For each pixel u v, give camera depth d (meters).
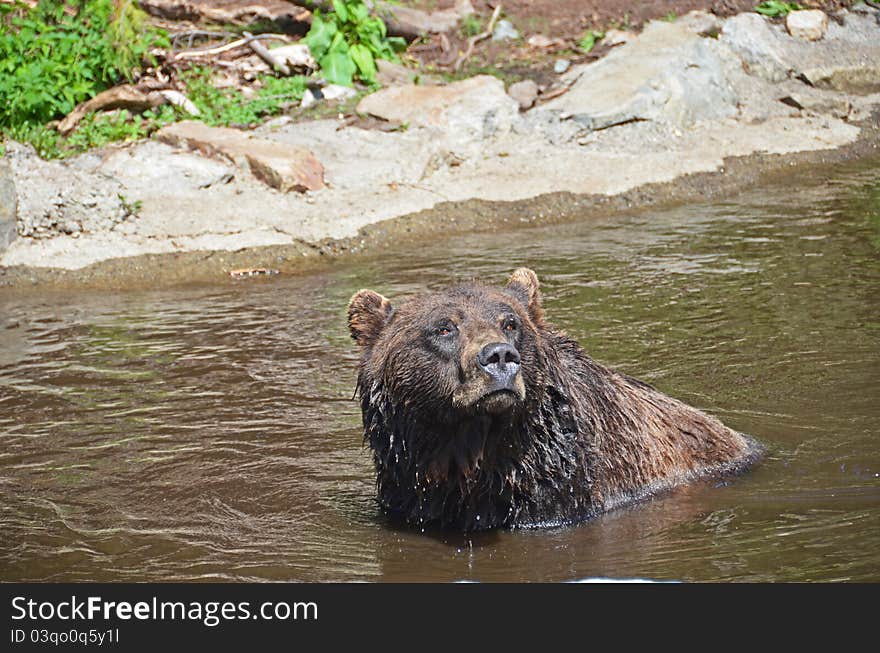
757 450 9.23
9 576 7.50
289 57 20.77
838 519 7.83
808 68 21.73
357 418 10.34
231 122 19.16
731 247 15.03
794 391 10.34
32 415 10.58
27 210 15.99
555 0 23.84
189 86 19.84
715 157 18.95
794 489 8.45
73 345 12.65
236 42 21.11
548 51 22.34
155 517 8.41
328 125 19.23
